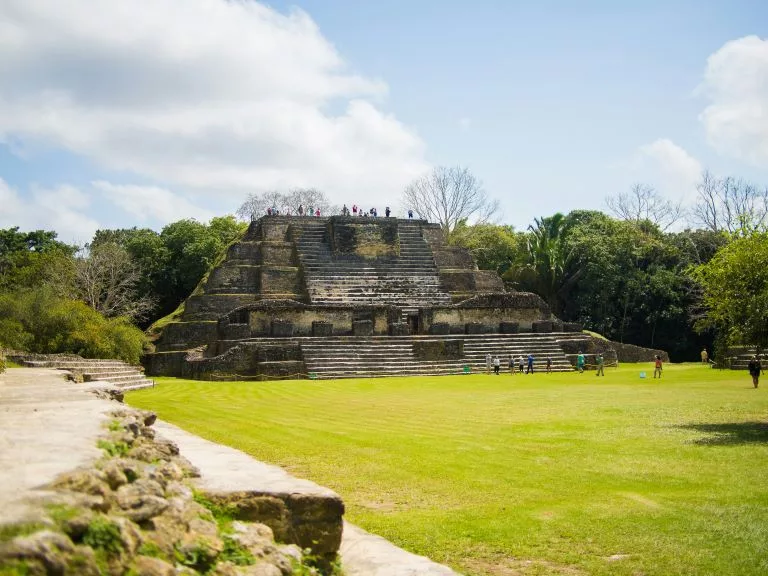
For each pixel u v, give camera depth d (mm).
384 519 10219
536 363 48375
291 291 58531
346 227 62312
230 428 18922
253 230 65438
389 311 51281
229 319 49344
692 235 72875
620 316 70875
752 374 31391
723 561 8500
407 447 16094
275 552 6434
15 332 34688
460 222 87812
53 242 78875
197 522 6070
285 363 44094
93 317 39312
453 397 28797
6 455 5949
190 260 74625
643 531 9664
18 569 3840
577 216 85250
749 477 12938
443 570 7574
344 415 22391
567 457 14875
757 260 19641
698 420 20344
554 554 8797
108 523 4730
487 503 11188
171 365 47219
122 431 7730
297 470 13547
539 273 75750
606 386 33281
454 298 60625
